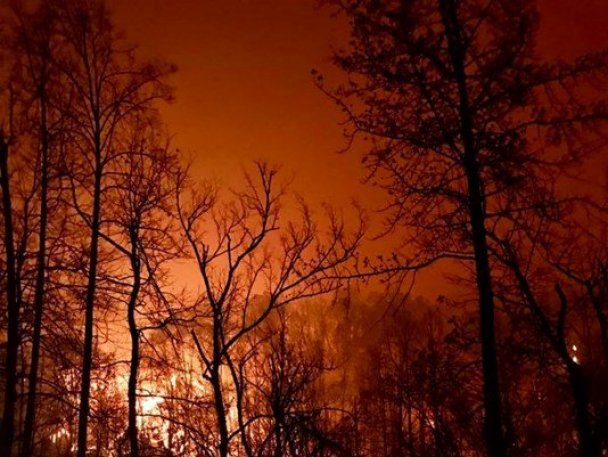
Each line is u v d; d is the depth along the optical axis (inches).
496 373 450.9
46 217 733.3
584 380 399.9
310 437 482.9
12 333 641.6
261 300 647.1
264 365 551.2
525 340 474.9
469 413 504.4
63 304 724.7
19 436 669.9
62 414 748.0
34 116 743.7
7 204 644.7
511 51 464.8
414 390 565.3
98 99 753.6
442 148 483.8
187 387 627.2
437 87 479.2
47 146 737.0
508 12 472.4
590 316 494.6
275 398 493.4
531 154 467.2
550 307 492.7
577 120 462.9
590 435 393.1
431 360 519.8
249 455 494.3
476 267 463.2
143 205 625.3
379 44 486.0
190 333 612.1
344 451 482.6
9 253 642.8
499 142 462.6
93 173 730.2
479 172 470.6
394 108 491.8
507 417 496.7
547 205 464.1
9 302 642.8
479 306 460.1
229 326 621.9
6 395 631.2
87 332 677.9
